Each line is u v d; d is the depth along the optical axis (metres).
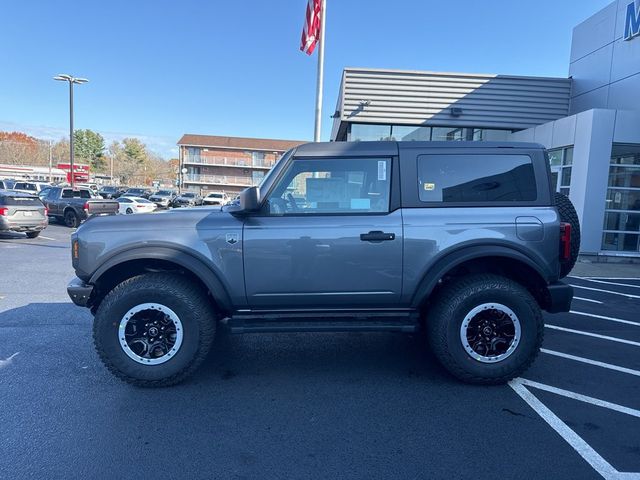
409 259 3.79
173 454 2.87
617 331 5.59
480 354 3.86
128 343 3.72
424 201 3.86
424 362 4.48
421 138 15.33
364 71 14.86
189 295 3.73
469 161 3.91
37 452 2.87
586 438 3.10
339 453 2.91
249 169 74.88
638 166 11.34
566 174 12.12
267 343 5.02
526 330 3.81
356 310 3.95
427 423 3.29
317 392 3.79
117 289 3.72
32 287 7.67
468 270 4.13
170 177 114.06
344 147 3.89
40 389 3.77
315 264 3.77
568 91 15.02
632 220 11.47
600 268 10.42
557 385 3.96
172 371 3.74
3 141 89.88
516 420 3.34
